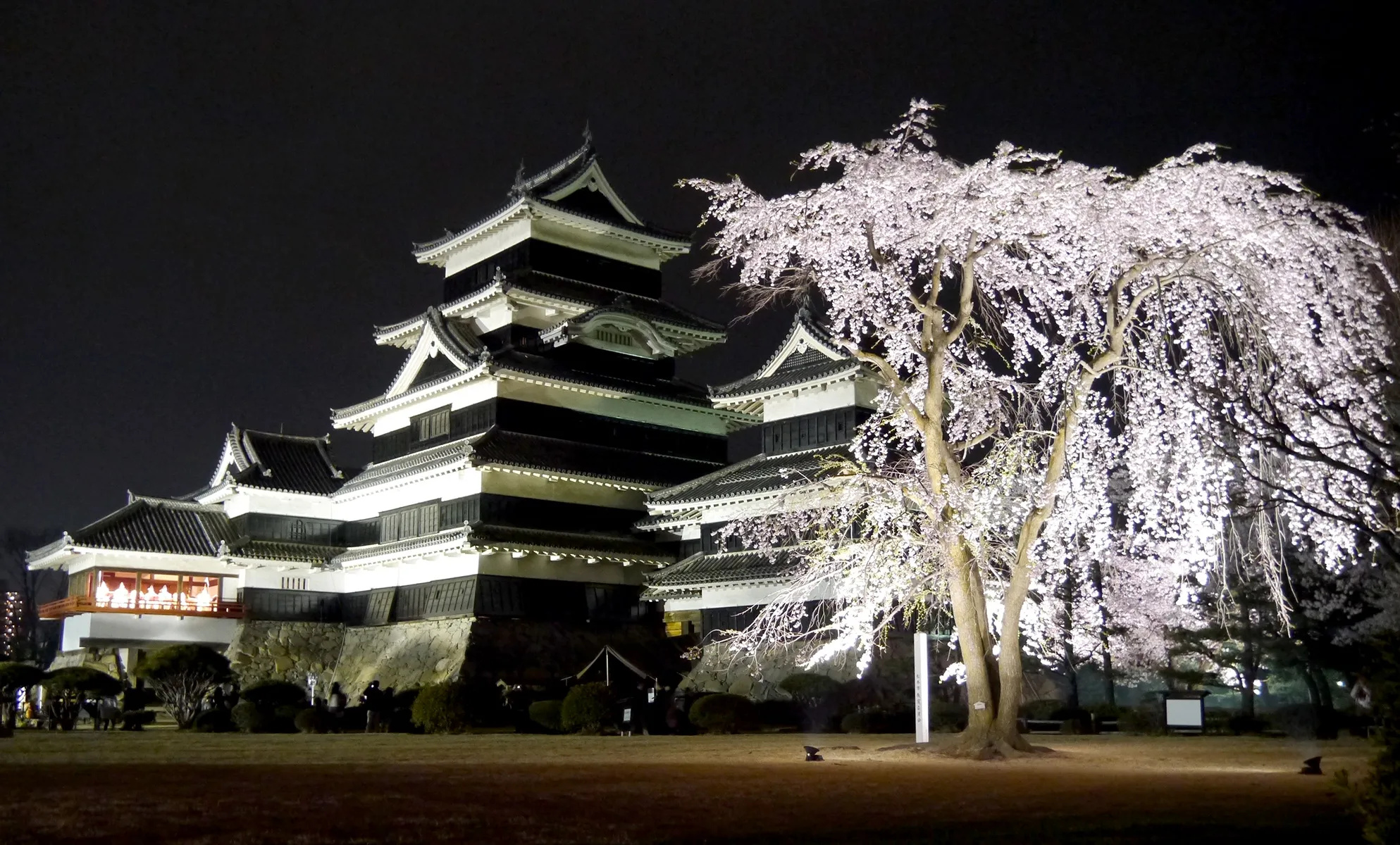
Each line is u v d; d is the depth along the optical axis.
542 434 54.31
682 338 61.84
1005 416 27.17
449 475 53.03
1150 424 23.67
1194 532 22.72
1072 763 21.39
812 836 11.41
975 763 21.58
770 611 29.19
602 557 51.94
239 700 42.34
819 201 24.81
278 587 57.69
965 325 25.00
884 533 27.11
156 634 55.84
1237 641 35.72
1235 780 17.77
